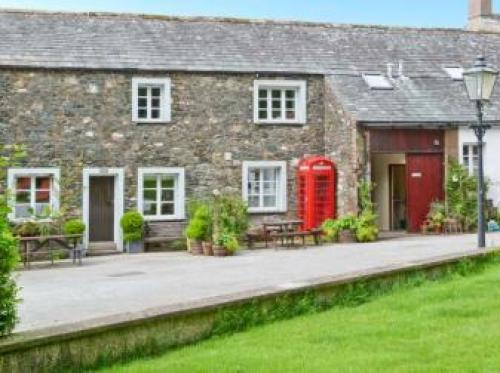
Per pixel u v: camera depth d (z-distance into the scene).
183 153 24.11
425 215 25.19
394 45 28.22
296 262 18.03
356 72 25.97
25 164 22.70
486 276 12.31
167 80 23.94
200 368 7.23
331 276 10.67
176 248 23.59
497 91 27.17
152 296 13.11
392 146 24.38
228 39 26.14
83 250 21.69
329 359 7.42
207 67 24.30
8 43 23.47
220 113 24.44
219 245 20.98
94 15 25.80
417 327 8.69
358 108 24.06
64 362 7.20
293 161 25.08
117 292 13.85
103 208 24.06
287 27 27.62
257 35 26.77
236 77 24.59
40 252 20.05
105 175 23.67
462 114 25.14
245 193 24.61
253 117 24.69
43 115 22.94
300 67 25.41
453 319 9.06
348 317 9.49
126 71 23.59
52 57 23.27
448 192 25.12
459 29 30.27
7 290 7.08
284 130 25.02
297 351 7.82
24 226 21.58
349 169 23.92
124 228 22.98
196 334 8.55
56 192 22.83
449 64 27.84
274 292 9.48
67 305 12.38
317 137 25.39
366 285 10.86
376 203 26.53
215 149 24.38
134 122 23.69
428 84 26.31
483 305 9.80
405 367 6.98
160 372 7.16
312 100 25.34
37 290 14.58
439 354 7.42
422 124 24.33
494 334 8.16
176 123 24.06
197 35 26.00
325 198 24.41
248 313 9.14
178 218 23.94
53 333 7.16
